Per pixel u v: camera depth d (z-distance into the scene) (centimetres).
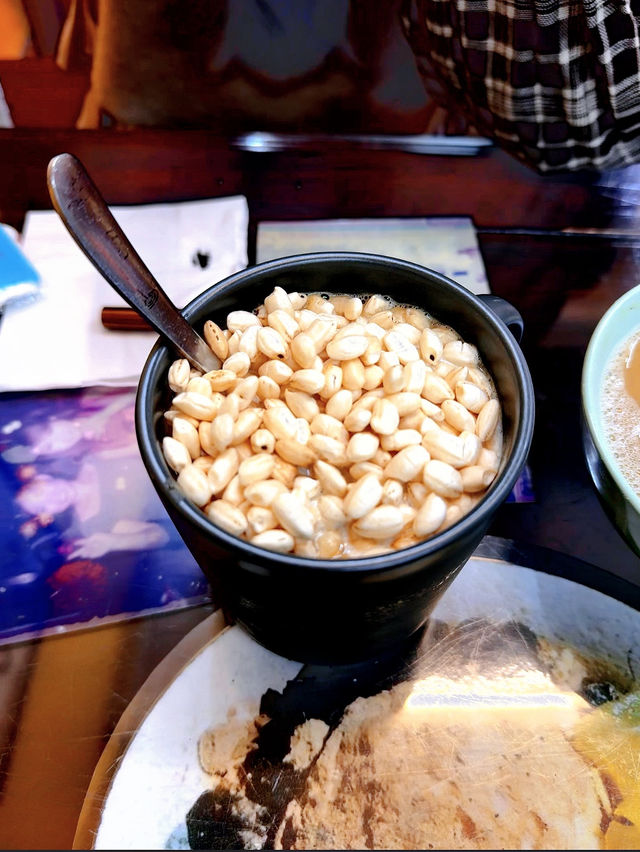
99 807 17
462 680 19
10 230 28
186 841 17
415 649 20
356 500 15
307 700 19
